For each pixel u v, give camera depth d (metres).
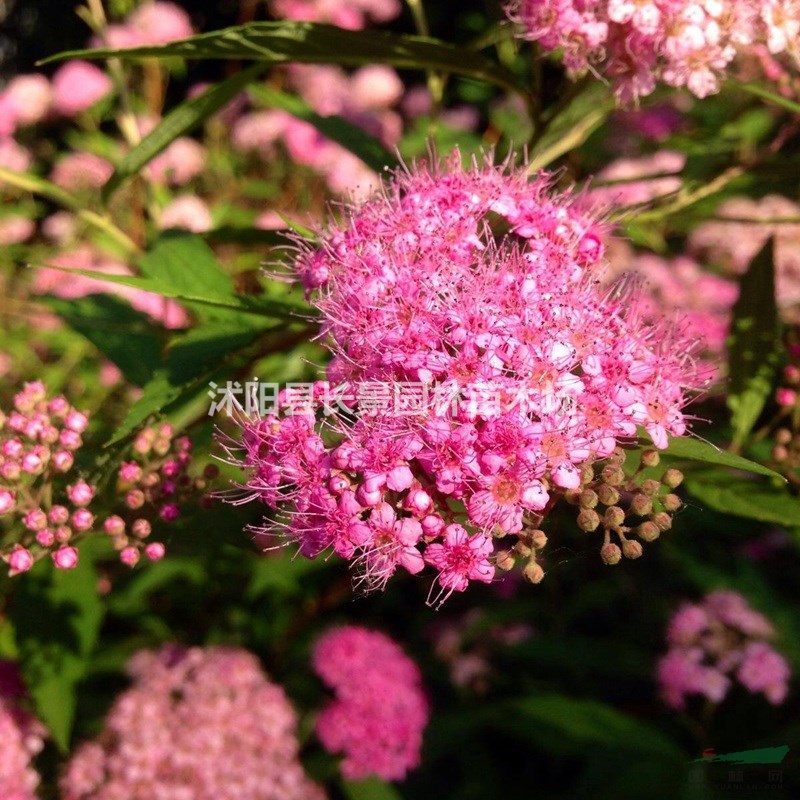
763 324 0.17
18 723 0.17
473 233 0.13
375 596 0.27
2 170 0.18
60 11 0.56
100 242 0.25
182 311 0.23
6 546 0.14
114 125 0.38
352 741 0.20
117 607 0.21
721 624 0.22
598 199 0.14
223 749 0.18
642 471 0.12
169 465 0.14
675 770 0.19
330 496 0.12
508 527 0.11
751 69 0.16
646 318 0.14
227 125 0.33
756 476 0.14
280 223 0.24
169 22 0.30
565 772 0.24
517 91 0.15
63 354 0.27
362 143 0.18
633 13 0.14
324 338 0.13
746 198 0.20
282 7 0.32
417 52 0.15
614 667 0.24
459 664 0.25
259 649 0.22
